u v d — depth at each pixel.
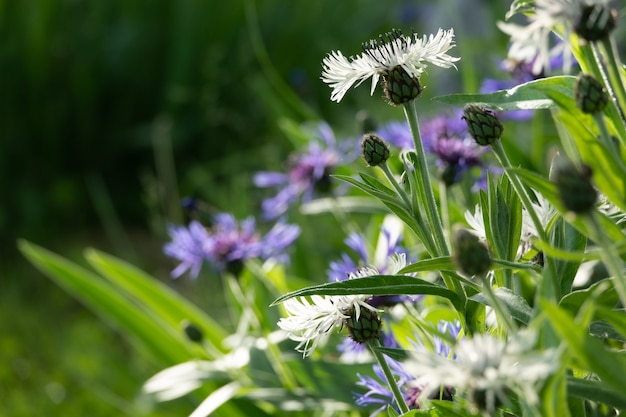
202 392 1.04
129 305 1.11
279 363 0.93
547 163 1.17
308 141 1.28
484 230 0.70
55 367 1.68
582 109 0.59
